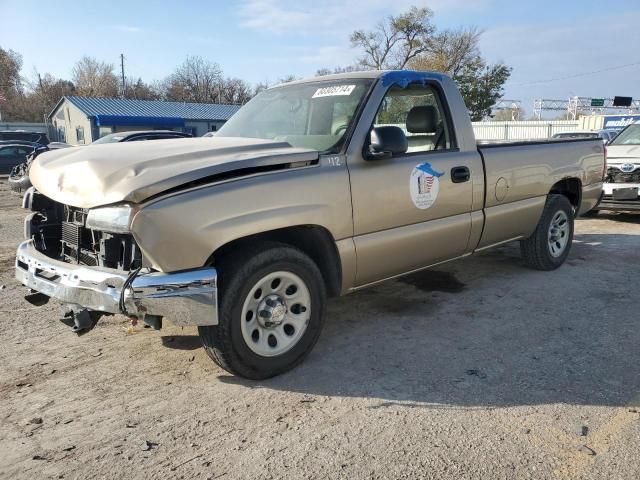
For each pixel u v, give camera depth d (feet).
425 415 10.36
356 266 13.00
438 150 15.03
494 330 14.57
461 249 16.05
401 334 14.40
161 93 237.25
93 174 10.39
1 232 30.73
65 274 10.89
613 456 8.96
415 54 165.48
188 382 11.81
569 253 23.16
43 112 211.20
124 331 14.69
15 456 9.20
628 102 138.41
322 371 12.28
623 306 16.33
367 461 8.96
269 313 11.47
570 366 12.34
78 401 11.05
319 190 11.92
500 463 8.83
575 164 20.18
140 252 10.37
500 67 152.66
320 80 15.30
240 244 11.41
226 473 8.71
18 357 13.14
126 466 8.91
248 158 10.98
